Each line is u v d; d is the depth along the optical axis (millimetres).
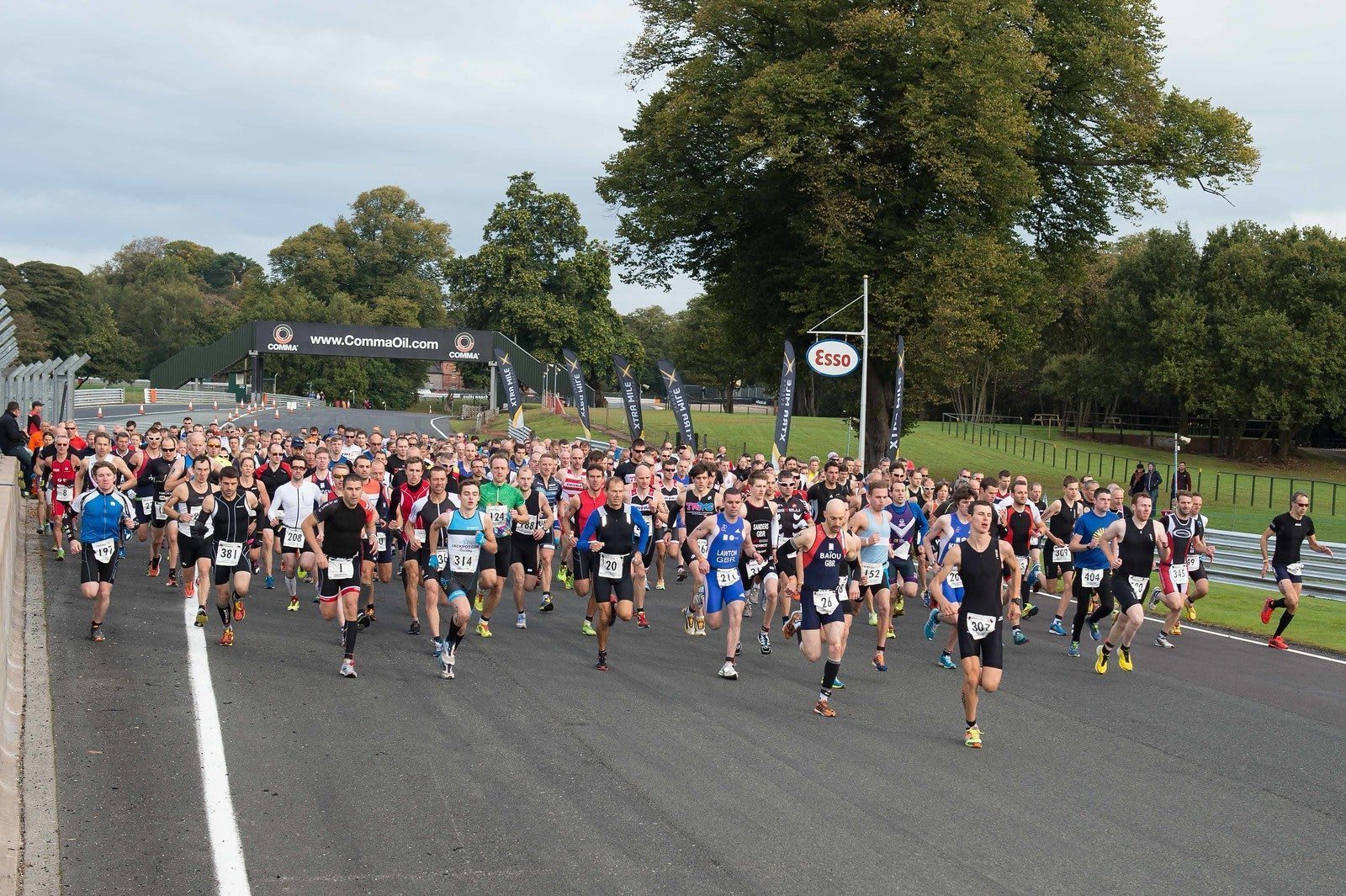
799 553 10352
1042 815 7523
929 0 33281
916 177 35781
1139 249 73312
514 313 80000
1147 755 9156
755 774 8180
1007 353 38375
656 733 9227
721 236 40156
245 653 11688
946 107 33250
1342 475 61344
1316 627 17062
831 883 6215
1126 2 37969
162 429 17812
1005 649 14078
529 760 8359
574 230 85000
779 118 32250
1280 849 7039
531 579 14281
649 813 7273
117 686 10094
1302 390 63844
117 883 5992
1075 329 73812
